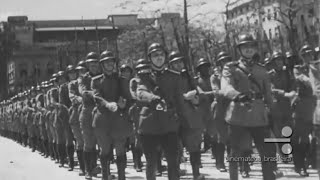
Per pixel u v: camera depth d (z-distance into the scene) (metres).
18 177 12.20
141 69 8.09
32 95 20.80
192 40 36.19
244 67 7.14
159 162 11.27
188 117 9.01
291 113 10.27
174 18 33.25
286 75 10.33
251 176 10.05
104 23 69.44
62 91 13.70
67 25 108.81
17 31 113.75
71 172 13.14
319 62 8.35
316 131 8.30
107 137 9.45
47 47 106.44
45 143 17.69
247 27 39.31
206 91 11.15
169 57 9.64
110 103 9.04
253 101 7.05
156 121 7.58
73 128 12.12
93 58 10.76
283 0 28.97
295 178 9.45
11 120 29.64
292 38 19.80
